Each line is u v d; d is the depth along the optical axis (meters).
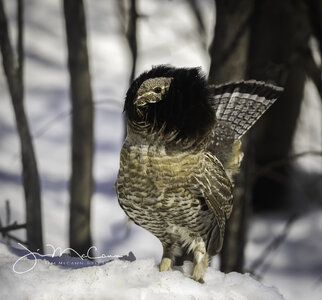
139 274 5.56
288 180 15.04
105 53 22.28
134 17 8.88
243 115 7.07
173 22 19.94
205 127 5.89
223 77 7.41
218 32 7.44
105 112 19.48
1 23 7.64
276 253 13.91
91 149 8.56
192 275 6.08
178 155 5.82
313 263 13.64
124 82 20.88
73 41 8.21
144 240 14.42
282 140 14.52
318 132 15.16
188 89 5.82
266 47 11.58
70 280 5.35
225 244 8.62
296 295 12.61
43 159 17.22
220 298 5.45
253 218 15.06
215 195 6.14
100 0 24.58
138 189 5.93
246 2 7.32
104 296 5.23
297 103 14.41
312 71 9.42
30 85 20.36
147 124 5.74
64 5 8.15
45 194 15.70
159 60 19.17
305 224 14.78
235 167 6.96
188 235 6.26
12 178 15.74
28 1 23.98
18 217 13.47
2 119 18.61
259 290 5.66
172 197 5.93
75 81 8.34
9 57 7.68
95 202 15.78
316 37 9.16
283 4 9.67
